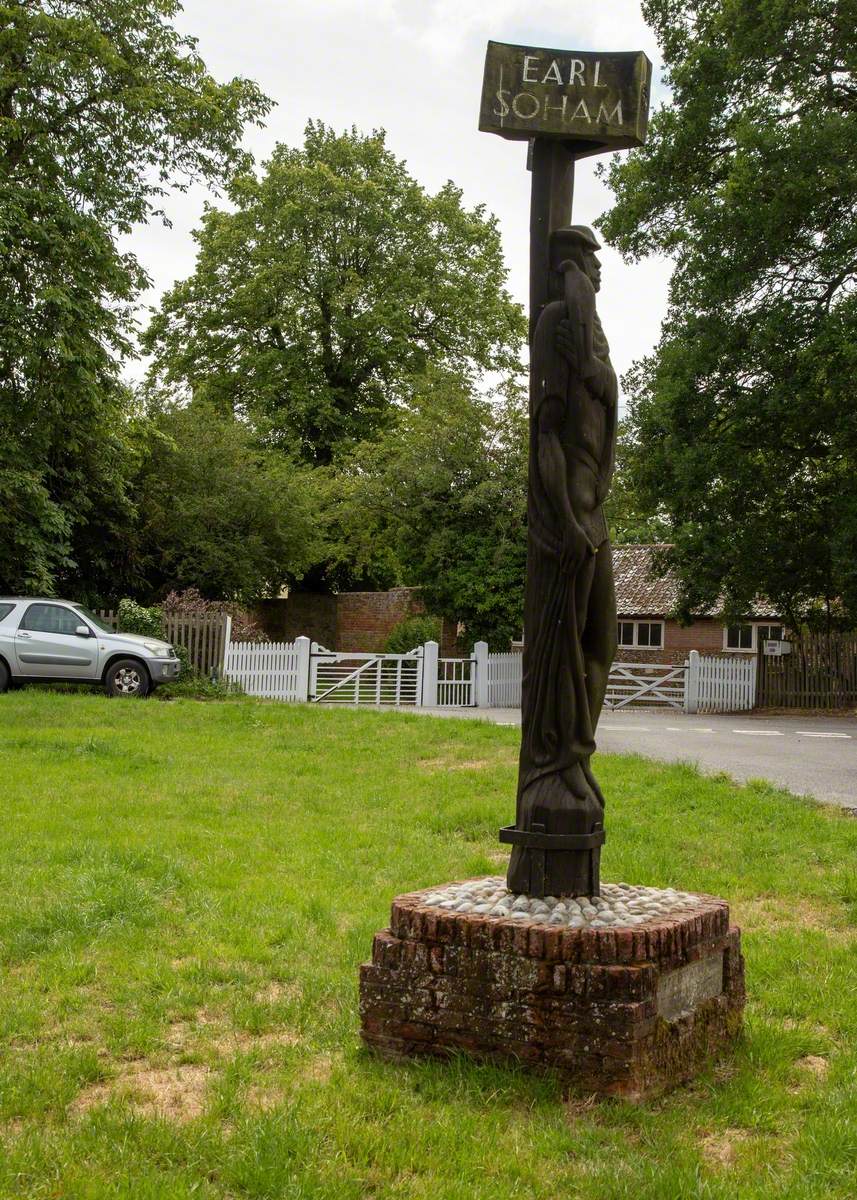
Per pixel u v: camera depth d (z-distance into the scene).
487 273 43.94
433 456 32.41
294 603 39.97
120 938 7.07
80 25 22.23
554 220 5.57
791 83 26.97
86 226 21.55
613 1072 4.63
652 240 30.22
